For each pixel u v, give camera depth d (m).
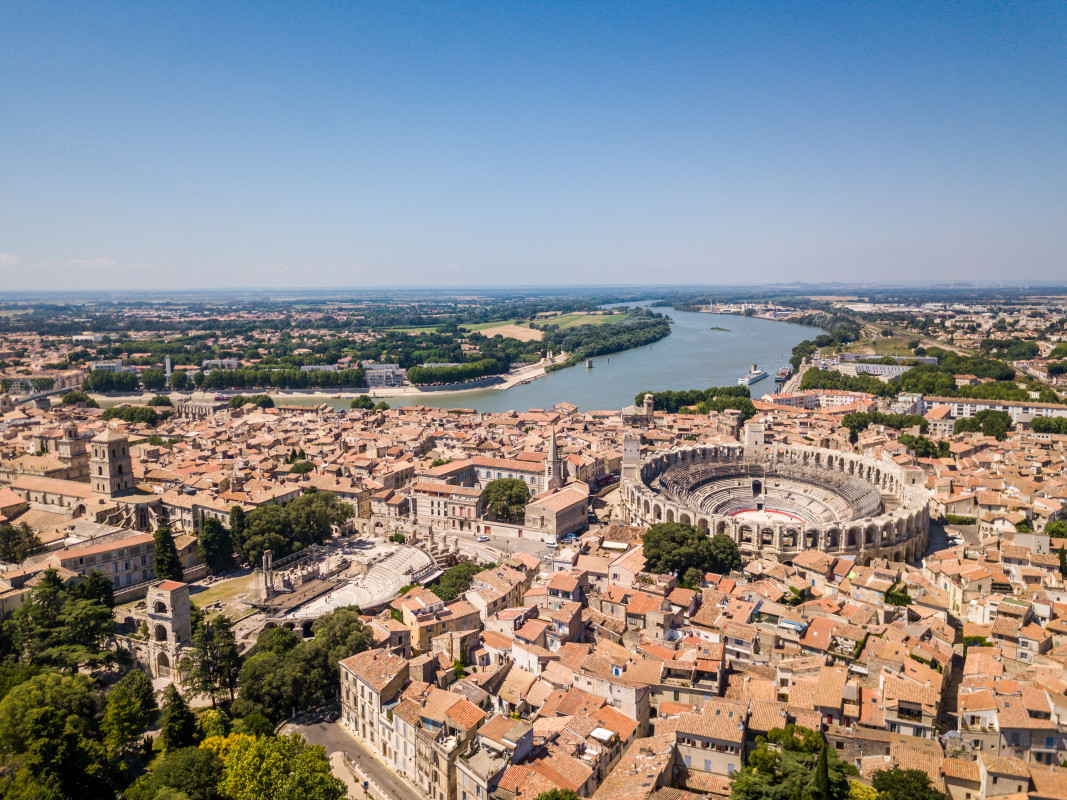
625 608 197.62
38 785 131.38
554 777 128.62
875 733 138.88
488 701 161.25
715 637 182.62
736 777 129.88
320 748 146.00
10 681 168.12
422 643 190.25
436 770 138.12
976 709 139.00
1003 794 123.94
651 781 125.69
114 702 162.38
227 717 166.12
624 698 151.75
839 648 175.50
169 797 127.19
